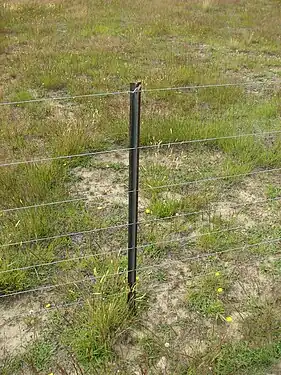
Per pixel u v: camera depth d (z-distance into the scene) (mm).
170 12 12461
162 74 7363
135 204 2598
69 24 11023
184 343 2773
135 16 11984
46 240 3590
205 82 7148
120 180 4582
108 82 7148
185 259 3469
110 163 4871
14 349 2738
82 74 7680
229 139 5094
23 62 8008
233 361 2613
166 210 3969
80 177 4605
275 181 4570
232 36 10344
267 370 2588
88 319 2797
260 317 2898
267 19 12047
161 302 3074
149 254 3500
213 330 2842
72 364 2617
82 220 3842
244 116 5973
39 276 3252
